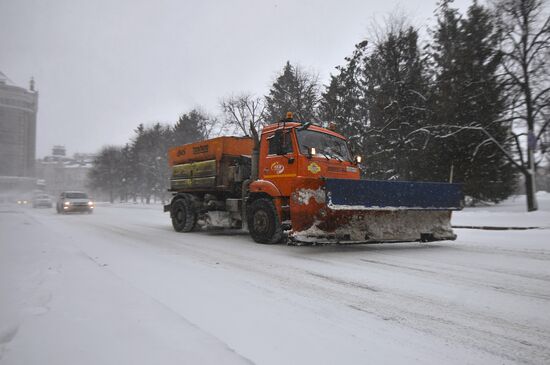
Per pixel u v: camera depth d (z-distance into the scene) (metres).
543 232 10.19
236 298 3.97
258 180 8.49
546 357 2.66
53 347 2.63
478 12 19.12
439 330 3.15
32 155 103.31
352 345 2.82
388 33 24.22
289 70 34.88
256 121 37.81
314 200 7.09
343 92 27.75
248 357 2.56
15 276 4.75
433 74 23.02
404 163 22.25
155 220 16.91
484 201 24.31
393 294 4.20
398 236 7.46
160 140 54.50
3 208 34.12
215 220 10.32
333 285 4.59
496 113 19.00
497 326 3.24
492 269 5.51
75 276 4.81
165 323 3.14
